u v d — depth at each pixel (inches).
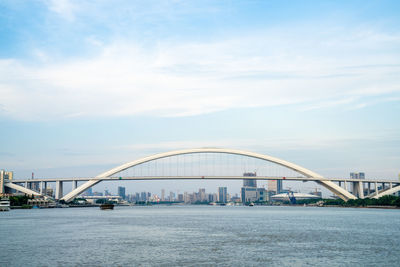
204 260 2309.3
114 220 5625.0
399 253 2564.0
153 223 5034.5
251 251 2623.0
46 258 2354.8
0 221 5349.4
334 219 6063.0
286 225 4744.1
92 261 2271.2
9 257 2385.6
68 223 4970.5
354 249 2719.0
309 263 2241.6
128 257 2390.5
